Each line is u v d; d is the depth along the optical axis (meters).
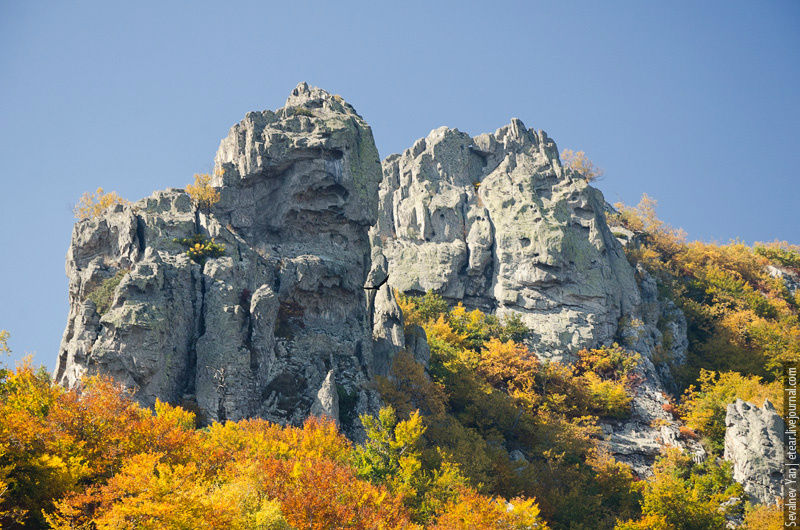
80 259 81.50
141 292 73.50
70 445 49.12
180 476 47.25
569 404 104.19
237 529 43.81
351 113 100.69
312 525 48.91
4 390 55.66
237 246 83.31
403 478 63.06
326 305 83.62
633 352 116.19
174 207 86.44
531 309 118.56
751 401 99.12
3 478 44.84
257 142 92.31
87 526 43.56
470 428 87.00
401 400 80.31
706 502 76.75
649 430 103.31
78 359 70.44
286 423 72.62
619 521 74.19
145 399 69.06
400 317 90.75
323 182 90.00
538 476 82.62
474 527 56.00
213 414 70.31
